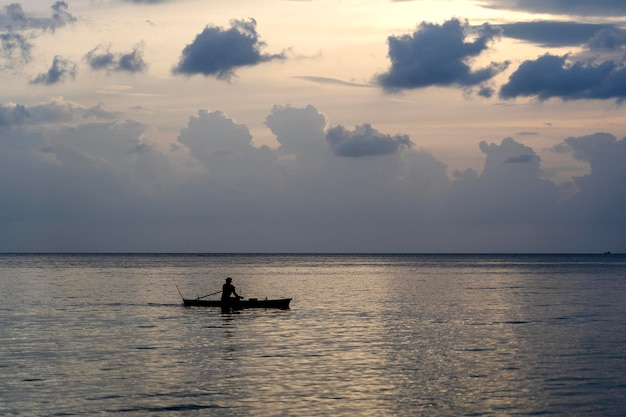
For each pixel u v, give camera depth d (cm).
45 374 3247
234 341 4300
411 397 2845
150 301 7338
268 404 2734
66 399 2792
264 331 4788
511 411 2647
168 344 4172
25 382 3080
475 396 2861
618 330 4850
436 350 3956
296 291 9438
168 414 2597
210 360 3628
